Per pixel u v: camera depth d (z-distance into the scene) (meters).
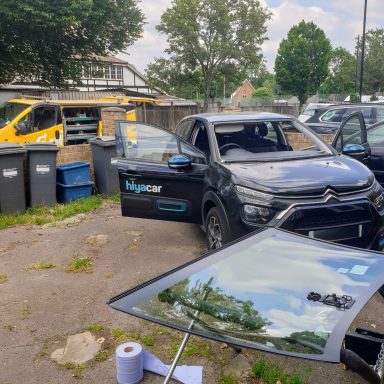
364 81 45.41
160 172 5.62
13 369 3.36
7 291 4.66
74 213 7.66
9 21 20.36
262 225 4.33
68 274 5.08
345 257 2.60
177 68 37.56
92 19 22.97
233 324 2.03
